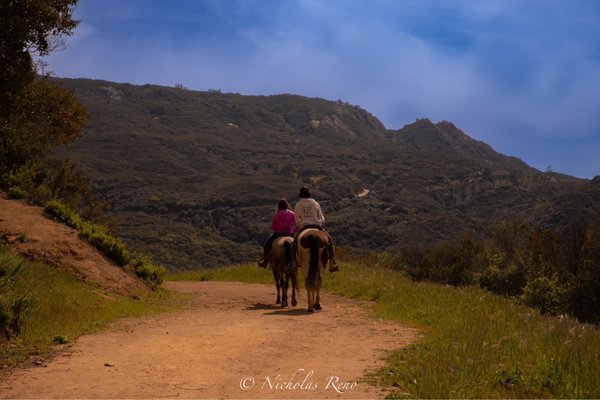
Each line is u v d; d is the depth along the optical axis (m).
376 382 6.60
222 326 10.76
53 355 8.40
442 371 6.35
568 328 8.48
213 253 146.38
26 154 20.27
